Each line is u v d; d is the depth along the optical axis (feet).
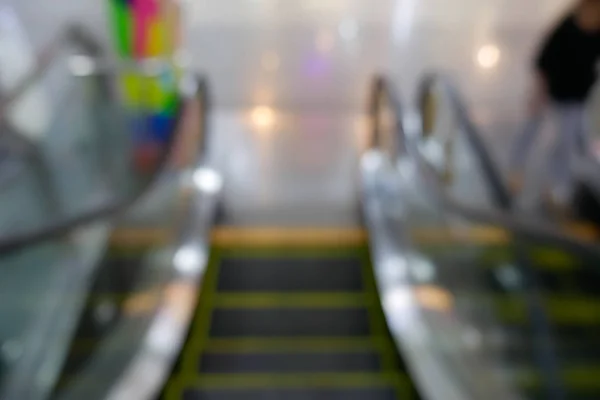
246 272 17.22
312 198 21.71
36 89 18.07
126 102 20.89
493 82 25.53
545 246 11.82
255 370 13.82
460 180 19.01
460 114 16.85
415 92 25.76
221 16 28.40
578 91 17.21
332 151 23.88
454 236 16.63
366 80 26.43
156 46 21.02
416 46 27.32
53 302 12.89
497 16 27.86
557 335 12.22
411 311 14.10
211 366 13.92
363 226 20.01
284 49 27.58
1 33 21.75
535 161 18.92
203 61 27.02
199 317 15.56
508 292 13.94
